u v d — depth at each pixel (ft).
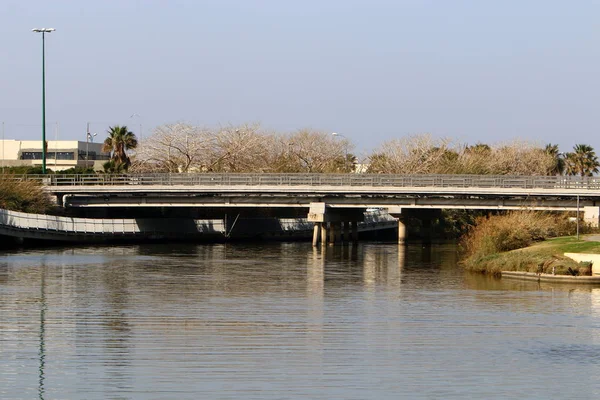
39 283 241.14
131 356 149.48
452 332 171.32
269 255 349.61
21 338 163.12
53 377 136.56
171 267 290.56
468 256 317.01
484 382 135.95
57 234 382.22
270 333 168.86
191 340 161.99
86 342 159.84
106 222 409.08
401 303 208.03
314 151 594.24
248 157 557.33
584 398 128.88
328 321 182.29
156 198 419.74
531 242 309.63
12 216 362.53
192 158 553.23
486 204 387.14
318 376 138.21
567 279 245.04
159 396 127.65
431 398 128.06
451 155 576.20
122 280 250.78
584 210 366.63
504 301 210.79
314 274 273.13
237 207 453.99
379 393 130.00
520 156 598.34
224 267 293.43
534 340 164.45
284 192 399.24
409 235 494.18
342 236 443.73
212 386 132.46
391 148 585.63
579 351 155.94
